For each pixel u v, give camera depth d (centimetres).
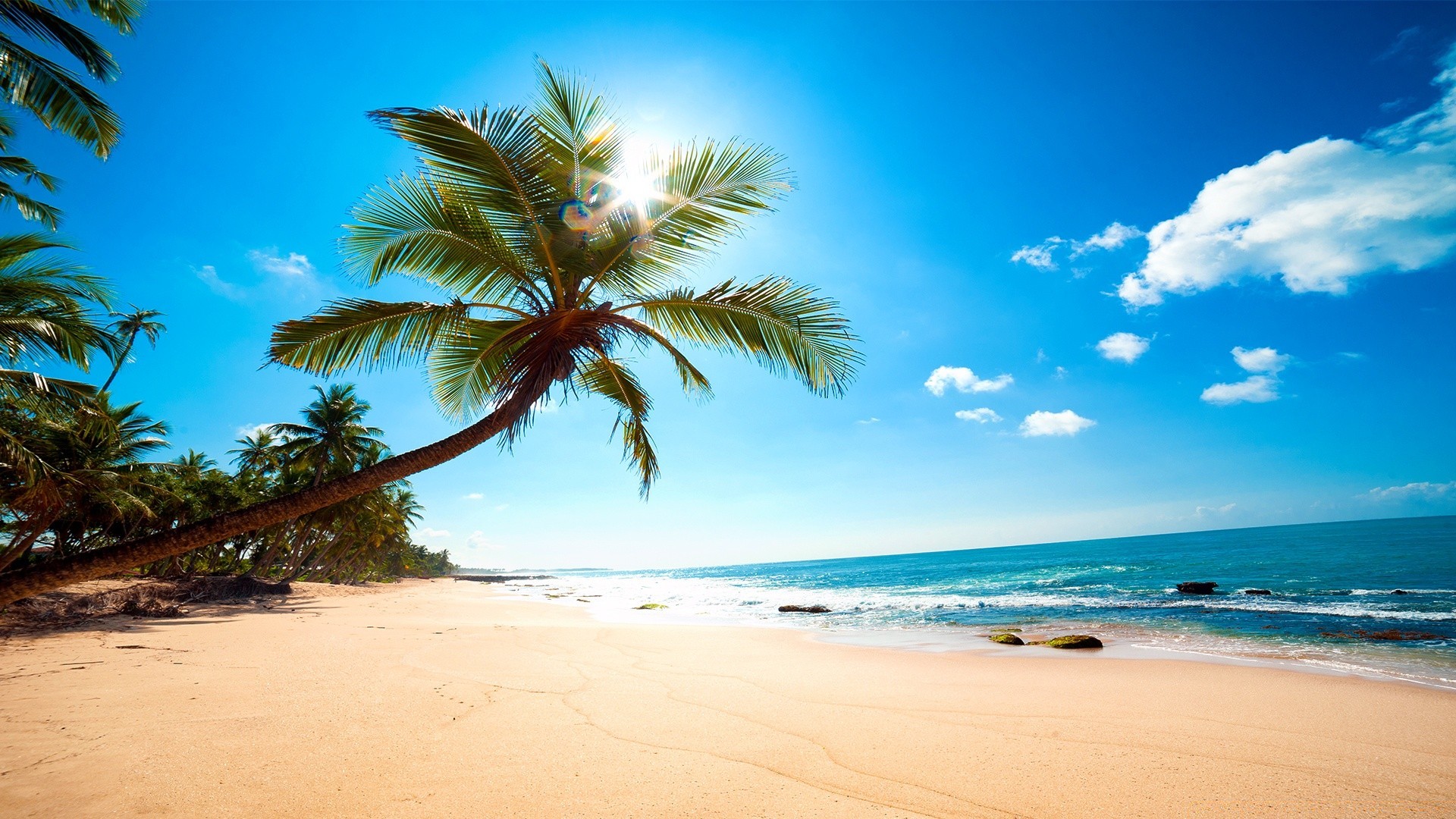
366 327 480
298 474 3241
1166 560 4947
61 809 353
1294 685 780
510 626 1609
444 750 483
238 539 3453
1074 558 6612
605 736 532
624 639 1330
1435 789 429
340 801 377
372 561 5262
